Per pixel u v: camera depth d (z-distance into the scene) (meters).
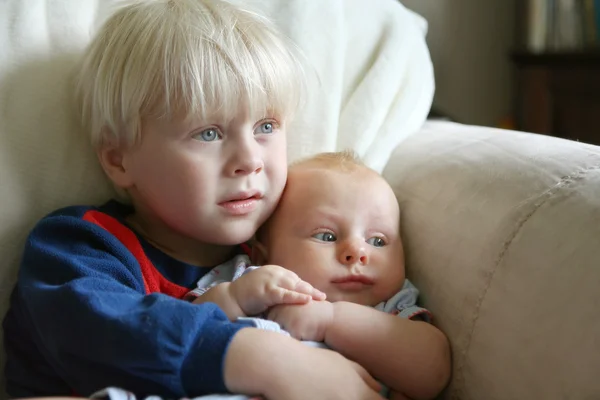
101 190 0.80
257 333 0.57
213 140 0.70
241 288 0.66
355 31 0.95
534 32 1.66
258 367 0.55
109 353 0.54
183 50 0.68
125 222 0.76
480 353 0.63
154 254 0.75
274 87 0.72
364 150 0.89
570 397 0.52
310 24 0.90
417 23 1.07
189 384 0.54
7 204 0.72
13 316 0.70
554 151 0.67
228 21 0.73
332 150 0.89
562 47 1.65
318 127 0.88
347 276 0.72
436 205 0.74
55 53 0.77
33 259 0.66
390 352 0.66
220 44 0.70
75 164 0.77
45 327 0.59
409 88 0.95
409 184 0.81
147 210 0.77
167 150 0.69
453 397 0.67
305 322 0.66
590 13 1.60
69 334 0.57
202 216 0.70
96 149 0.76
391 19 0.98
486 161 0.71
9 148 0.73
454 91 1.83
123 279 0.67
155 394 0.54
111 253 0.69
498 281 0.62
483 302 0.63
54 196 0.76
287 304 0.66
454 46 1.81
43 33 0.77
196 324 0.55
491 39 1.84
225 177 0.70
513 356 0.59
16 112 0.74
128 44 0.71
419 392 0.67
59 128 0.76
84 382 0.57
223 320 0.58
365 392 0.59
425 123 1.00
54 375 0.66
